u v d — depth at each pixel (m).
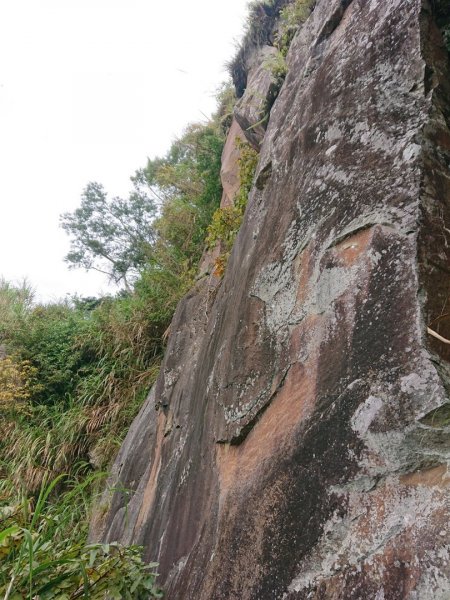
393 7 2.02
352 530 1.20
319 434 1.42
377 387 1.30
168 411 3.45
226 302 2.69
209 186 6.84
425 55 1.80
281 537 1.40
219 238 4.40
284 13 3.90
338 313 1.58
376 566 1.10
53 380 6.56
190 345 3.80
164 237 7.59
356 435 1.29
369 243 1.57
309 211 1.98
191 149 8.39
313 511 1.33
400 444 1.18
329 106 2.17
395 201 1.56
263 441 1.71
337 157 1.96
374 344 1.38
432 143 1.63
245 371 2.01
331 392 1.45
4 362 6.41
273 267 2.10
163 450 3.08
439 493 1.08
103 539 3.47
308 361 1.63
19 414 6.10
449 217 1.53
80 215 16.48
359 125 1.92
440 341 1.29
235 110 4.64
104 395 5.98
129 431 4.65
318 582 1.21
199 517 2.01
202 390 2.62
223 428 2.04
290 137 2.49
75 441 5.55
